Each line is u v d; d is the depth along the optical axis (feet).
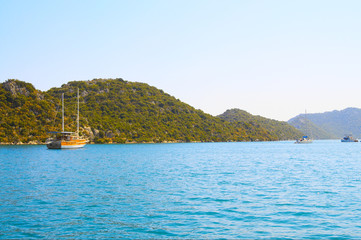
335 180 123.75
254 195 92.53
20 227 61.67
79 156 274.77
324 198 87.97
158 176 136.77
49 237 56.24
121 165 190.70
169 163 208.13
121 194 94.22
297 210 74.28
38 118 614.75
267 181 121.39
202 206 78.64
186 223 64.39
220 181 121.39
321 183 115.75
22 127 571.28
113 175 139.74
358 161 226.79
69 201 84.48
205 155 311.06
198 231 59.47
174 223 64.39
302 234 57.47
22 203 81.87
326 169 167.63
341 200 85.15
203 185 111.34
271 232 58.70
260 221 65.57
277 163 210.38
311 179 126.93
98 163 204.64
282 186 108.99
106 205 79.77
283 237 56.08
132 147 533.96
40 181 120.57
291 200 85.40
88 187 106.83
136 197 89.81
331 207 77.10
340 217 68.13
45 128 598.75
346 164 200.23
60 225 63.05
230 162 218.79
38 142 569.23
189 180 124.06
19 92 634.43
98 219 67.26
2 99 599.98
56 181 120.67
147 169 167.02
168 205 79.71
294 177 133.49
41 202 83.10
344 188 104.42
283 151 411.13
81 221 65.82
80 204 80.89
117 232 58.90
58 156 272.10
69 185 111.14
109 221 65.82
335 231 58.95
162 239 55.36
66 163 202.69
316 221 65.26
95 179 126.52
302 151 410.31
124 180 123.85
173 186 109.09
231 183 116.16
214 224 63.72
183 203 81.97
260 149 483.51
